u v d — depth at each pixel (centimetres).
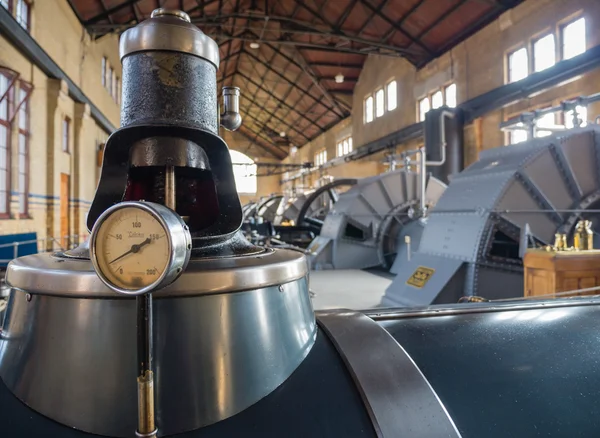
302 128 2261
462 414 88
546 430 89
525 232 367
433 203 838
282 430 79
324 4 1199
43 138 713
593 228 406
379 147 1447
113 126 1209
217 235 99
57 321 82
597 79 750
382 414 82
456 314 129
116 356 78
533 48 880
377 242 828
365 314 126
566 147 391
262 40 1300
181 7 1093
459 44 1091
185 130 95
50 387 80
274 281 92
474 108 983
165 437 75
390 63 1420
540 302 142
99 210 101
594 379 102
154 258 68
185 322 80
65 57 785
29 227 659
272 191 2848
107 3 874
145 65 96
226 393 80
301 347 96
